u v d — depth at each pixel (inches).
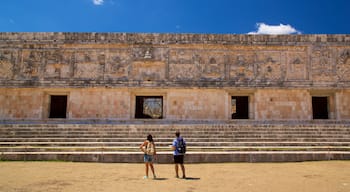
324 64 983.6
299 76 981.2
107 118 946.1
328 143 631.2
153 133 697.6
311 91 974.4
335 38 994.7
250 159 537.3
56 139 641.6
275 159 539.2
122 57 978.7
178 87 963.3
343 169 463.8
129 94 962.1
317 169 463.5
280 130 733.3
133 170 452.1
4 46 967.0
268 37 991.6
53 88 951.6
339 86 970.1
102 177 394.0
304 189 330.6
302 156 544.7
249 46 986.7
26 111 940.6
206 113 959.0
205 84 968.3
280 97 969.5
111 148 574.6
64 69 968.3
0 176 392.2
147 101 1302.9
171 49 986.1
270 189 330.6
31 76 960.9
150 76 973.8
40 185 341.7
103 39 981.2
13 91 950.4
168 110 959.0
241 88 967.0
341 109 962.1
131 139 645.3
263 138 666.2
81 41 977.5
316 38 994.1
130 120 912.3
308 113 961.5
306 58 987.9
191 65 981.2
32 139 638.5
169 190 323.0
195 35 987.9
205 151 580.7
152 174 420.2
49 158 529.0
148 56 976.3
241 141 658.8
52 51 973.2
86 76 967.6
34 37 974.4
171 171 448.5
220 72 979.9
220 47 990.4
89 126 726.5
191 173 431.2
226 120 923.4
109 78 967.0
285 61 987.3
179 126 729.6
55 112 1003.9
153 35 986.1
